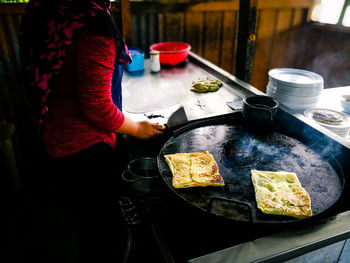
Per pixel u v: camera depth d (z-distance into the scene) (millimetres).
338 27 4184
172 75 3123
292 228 1175
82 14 1172
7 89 3795
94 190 1727
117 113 1406
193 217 1335
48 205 2986
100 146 1567
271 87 2383
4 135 3002
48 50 1232
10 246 2496
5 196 3162
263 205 1229
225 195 1343
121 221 2018
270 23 5023
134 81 2930
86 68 1205
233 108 2215
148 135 1656
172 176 1464
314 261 1200
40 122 1481
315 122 1812
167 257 1231
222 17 4922
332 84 3955
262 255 1066
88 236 2240
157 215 1558
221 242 1386
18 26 3594
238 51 3027
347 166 1559
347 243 1217
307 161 1598
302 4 4828
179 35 4891
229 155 1658
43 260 2326
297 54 5234
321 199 1319
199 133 1890
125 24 3453
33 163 3836
